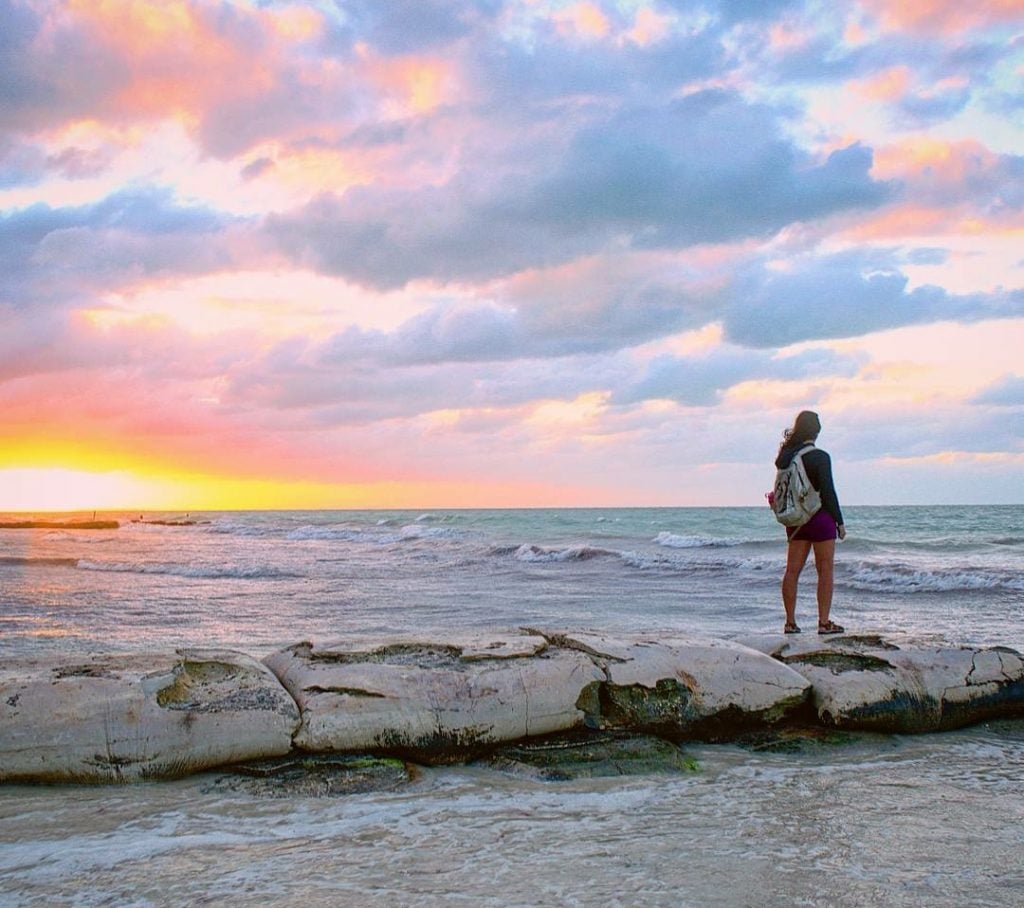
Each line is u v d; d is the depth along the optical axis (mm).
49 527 60844
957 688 5473
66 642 9125
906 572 16453
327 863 3219
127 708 4230
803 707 5328
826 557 6605
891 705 5273
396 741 4465
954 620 11430
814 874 3133
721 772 4543
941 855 3344
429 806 3924
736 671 5227
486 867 3178
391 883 3021
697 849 3385
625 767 4512
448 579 17578
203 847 3389
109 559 24609
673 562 20156
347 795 4055
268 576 18672
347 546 32156
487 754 4645
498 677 4762
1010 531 38031
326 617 11359
